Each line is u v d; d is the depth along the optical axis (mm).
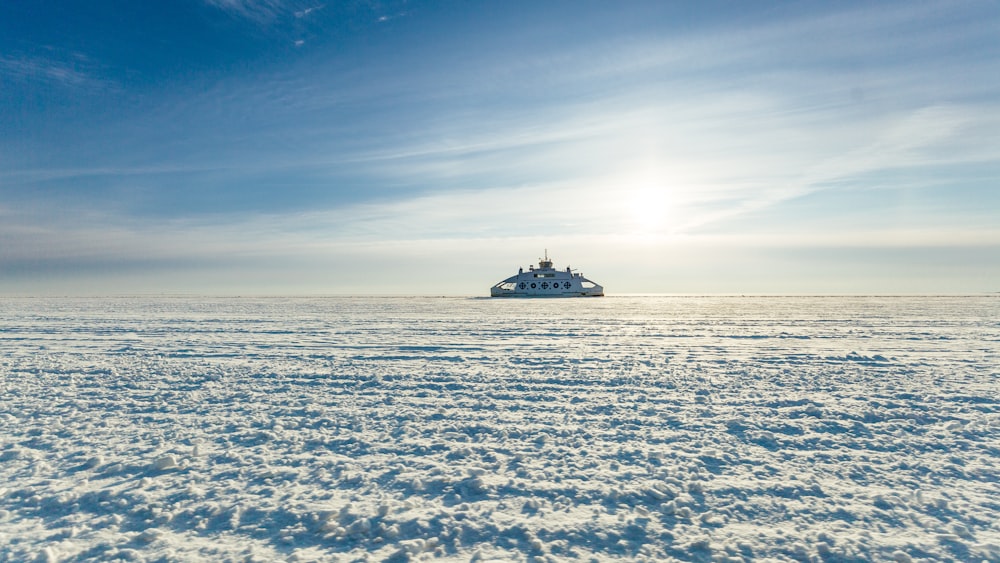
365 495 4504
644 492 4539
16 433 6246
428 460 5336
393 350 13828
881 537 3744
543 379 9672
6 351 13727
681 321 24266
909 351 13273
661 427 6539
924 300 55750
